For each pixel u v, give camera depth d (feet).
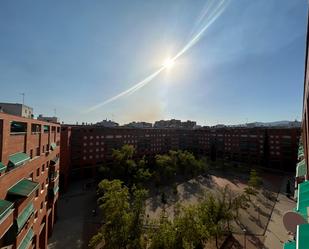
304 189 37.32
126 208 94.73
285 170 284.20
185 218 83.76
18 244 64.95
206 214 101.76
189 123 607.78
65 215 139.23
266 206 164.35
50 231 113.80
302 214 32.89
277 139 292.40
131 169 200.54
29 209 69.46
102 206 99.09
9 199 58.70
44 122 98.12
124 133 272.72
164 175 226.99
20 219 61.36
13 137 62.69
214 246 107.45
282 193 196.75
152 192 191.93
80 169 229.86
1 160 54.29
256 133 314.55
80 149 229.86
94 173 239.91
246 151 325.21
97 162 242.99
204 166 251.60
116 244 84.38
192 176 249.55
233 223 133.69
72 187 201.36
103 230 88.12
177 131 362.53
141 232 89.56
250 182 188.55
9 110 101.30
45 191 102.32
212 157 333.62
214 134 368.07
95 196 176.04
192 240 81.30
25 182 67.82
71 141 223.30
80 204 159.02
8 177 58.70
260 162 309.42
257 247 108.27
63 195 178.19
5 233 56.65
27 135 73.72
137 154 291.17
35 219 84.07
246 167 298.56
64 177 187.42
